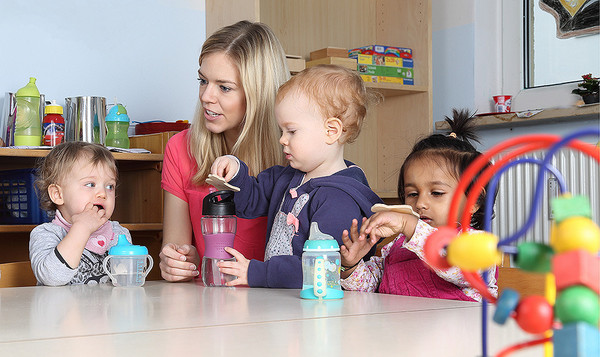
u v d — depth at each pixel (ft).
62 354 1.65
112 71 8.49
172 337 1.87
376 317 2.24
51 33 8.13
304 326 2.04
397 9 10.49
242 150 4.77
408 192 4.43
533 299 0.93
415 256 4.08
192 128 5.00
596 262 0.87
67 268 4.58
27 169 7.12
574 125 8.82
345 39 11.07
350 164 4.44
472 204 1.06
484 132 9.73
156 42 8.75
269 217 4.25
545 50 9.51
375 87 9.57
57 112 7.32
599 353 0.85
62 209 5.44
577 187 8.31
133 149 7.31
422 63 10.05
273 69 4.86
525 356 1.51
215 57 4.71
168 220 5.11
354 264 3.68
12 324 2.19
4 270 4.68
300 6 10.77
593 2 8.95
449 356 1.55
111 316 2.36
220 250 3.73
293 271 3.51
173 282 4.17
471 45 10.14
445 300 2.81
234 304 2.70
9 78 7.89
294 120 3.92
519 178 8.88
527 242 0.97
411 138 10.25
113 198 5.50
